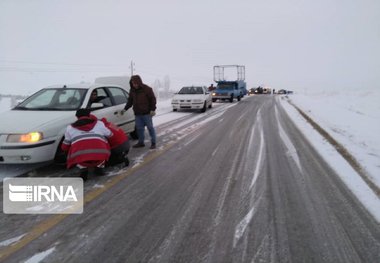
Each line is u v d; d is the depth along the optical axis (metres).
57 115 6.34
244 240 3.68
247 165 6.57
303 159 7.00
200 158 7.14
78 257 3.35
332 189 5.21
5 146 5.59
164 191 5.14
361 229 3.93
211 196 4.95
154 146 8.20
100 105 7.18
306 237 3.74
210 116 15.31
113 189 5.22
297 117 14.59
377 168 6.05
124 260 3.30
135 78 7.76
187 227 3.98
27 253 3.42
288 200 4.79
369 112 17.55
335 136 9.18
